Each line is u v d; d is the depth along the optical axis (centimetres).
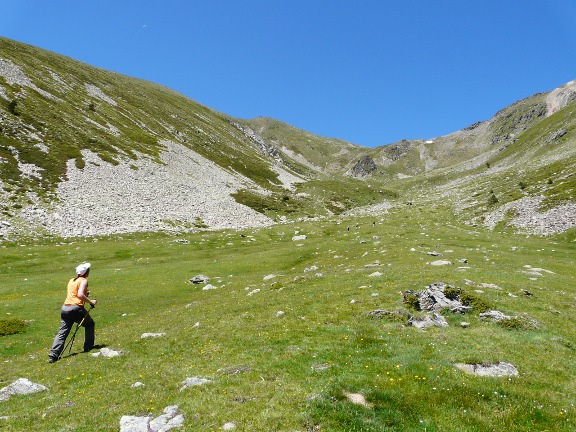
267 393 1330
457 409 1270
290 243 8325
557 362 1736
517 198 11244
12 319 3444
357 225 10256
